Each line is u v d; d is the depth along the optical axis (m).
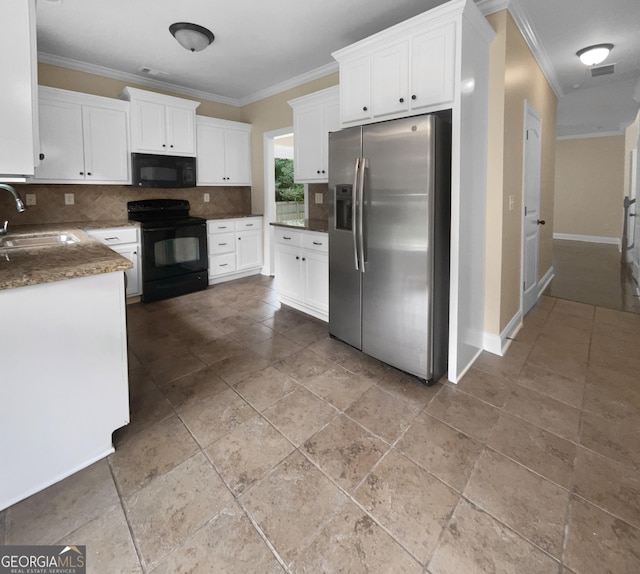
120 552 1.24
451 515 1.38
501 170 2.56
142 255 3.91
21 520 1.35
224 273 4.82
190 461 1.66
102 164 3.75
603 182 8.24
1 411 1.36
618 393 2.19
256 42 3.28
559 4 2.58
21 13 1.28
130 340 3.00
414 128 2.09
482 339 2.83
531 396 2.17
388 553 1.24
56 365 1.47
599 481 1.53
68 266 1.50
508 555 1.22
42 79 3.56
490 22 2.49
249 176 5.21
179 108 4.26
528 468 1.61
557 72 3.93
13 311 1.34
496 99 2.51
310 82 4.14
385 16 2.83
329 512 1.39
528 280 3.63
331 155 2.65
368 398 2.16
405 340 2.35
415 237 2.19
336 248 2.74
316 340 3.01
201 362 2.62
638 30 2.97
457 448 1.73
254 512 1.39
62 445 1.53
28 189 3.58
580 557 1.21
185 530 1.32
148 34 3.12
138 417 1.97
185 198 4.81
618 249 7.27
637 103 5.33
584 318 3.51
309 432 1.86
